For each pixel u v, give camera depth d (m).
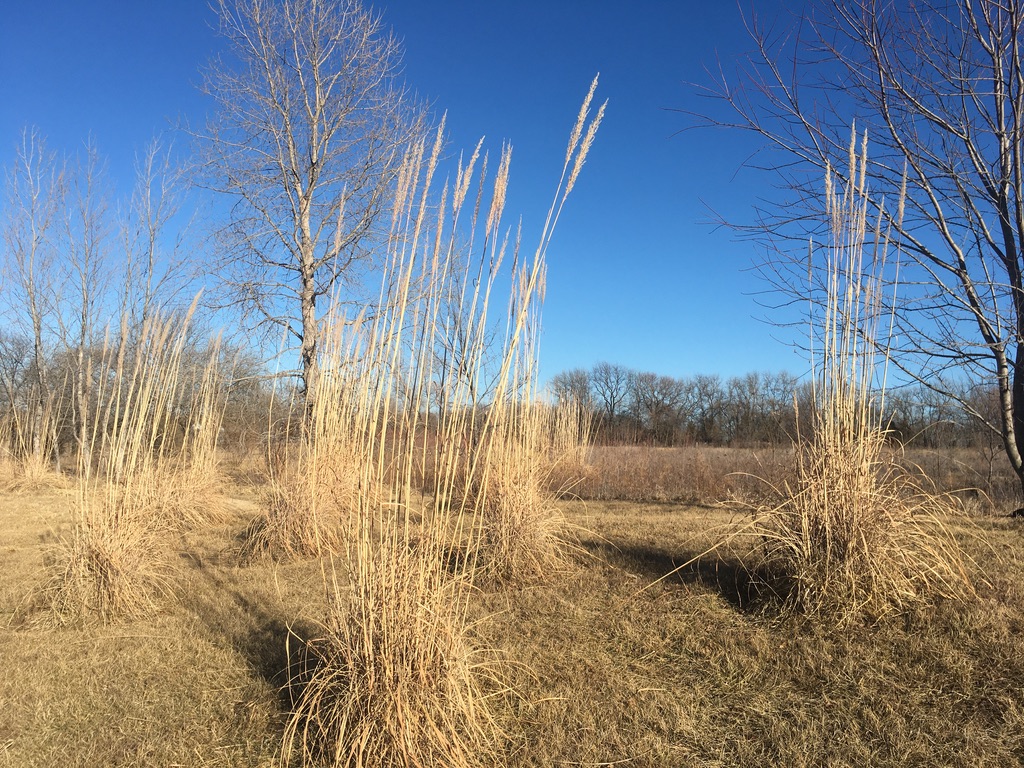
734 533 5.31
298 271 14.98
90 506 6.02
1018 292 7.55
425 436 4.09
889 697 3.53
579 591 5.55
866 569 4.50
